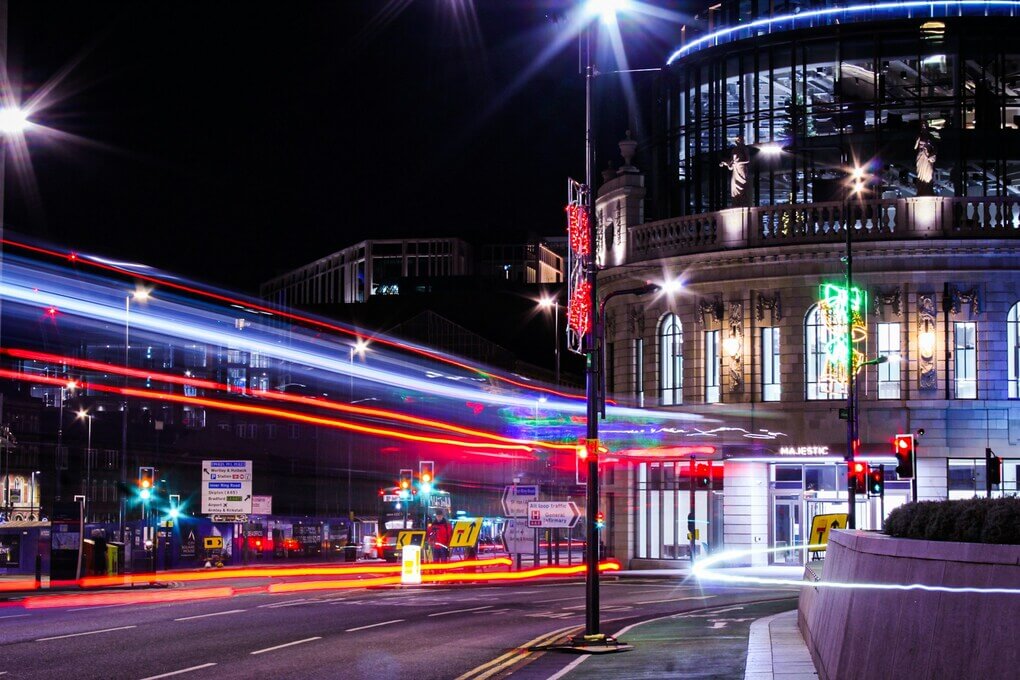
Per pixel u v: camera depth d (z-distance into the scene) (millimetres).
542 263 177625
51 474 102750
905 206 54469
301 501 113875
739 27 61500
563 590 43781
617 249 62375
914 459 42031
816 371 55406
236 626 28969
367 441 113562
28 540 61469
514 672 20375
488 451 105688
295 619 30984
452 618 31438
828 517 40188
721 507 57094
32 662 21594
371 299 133750
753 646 22406
